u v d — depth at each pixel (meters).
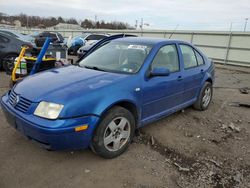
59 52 6.93
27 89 3.40
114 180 3.11
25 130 3.14
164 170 3.38
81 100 3.11
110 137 3.46
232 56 16.59
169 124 4.90
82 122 3.09
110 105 3.31
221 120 5.37
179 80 4.64
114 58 4.34
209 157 3.80
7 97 3.71
